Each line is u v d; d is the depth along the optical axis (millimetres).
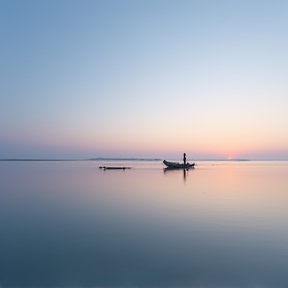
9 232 15484
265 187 37250
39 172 76250
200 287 9461
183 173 71438
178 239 14023
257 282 9758
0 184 41656
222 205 23312
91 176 59500
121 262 11320
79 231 15617
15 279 10016
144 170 87625
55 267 10891
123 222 17609
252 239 13875
